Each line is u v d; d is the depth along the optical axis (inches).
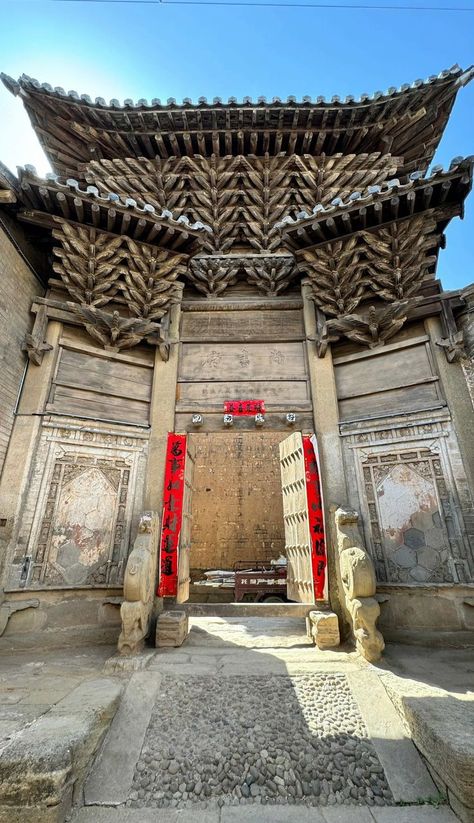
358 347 319.9
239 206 402.9
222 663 203.2
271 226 398.0
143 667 196.4
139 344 328.2
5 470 253.6
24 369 284.2
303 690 178.5
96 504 269.4
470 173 273.3
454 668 194.1
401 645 231.0
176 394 313.9
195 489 714.2
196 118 376.5
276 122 386.0
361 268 319.3
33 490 255.8
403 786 134.2
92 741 140.7
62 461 269.3
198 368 326.0
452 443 262.1
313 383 311.7
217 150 393.1
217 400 312.8
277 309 349.7
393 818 122.3
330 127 391.5
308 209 402.6
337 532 249.9
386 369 301.9
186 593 293.4
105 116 373.1
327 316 335.6
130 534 270.5
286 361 328.5
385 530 262.4
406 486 266.1
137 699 171.2
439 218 302.2
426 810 125.4
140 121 375.2
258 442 750.5
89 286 310.7
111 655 219.0
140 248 322.7
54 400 282.4
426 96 368.2
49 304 300.0
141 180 397.4
